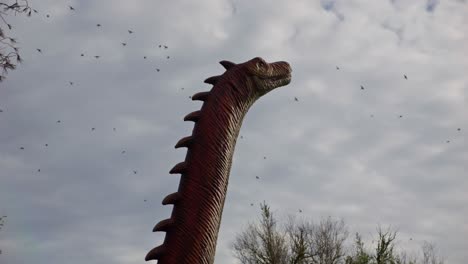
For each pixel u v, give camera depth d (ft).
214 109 18.13
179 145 17.69
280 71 19.93
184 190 17.10
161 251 16.48
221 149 17.58
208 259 16.48
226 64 19.53
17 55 28.86
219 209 17.12
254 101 19.51
